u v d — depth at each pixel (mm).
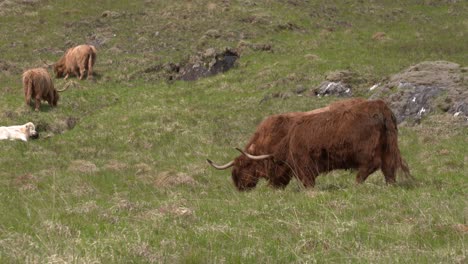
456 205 11445
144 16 52125
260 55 42406
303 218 11305
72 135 28312
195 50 44250
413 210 11352
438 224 10078
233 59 41219
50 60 43688
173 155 24938
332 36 46625
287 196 14086
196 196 15758
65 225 10820
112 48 45062
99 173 20938
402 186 14281
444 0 58656
